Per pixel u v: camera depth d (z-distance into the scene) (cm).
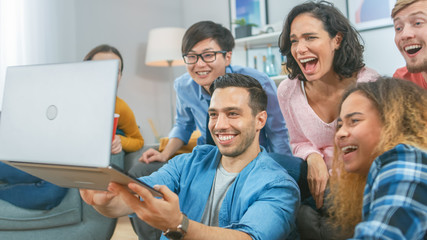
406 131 75
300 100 145
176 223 83
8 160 74
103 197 96
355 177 90
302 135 150
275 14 365
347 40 129
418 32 125
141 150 209
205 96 184
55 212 175
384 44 295
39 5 357
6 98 76
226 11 409
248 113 111
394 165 67
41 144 71
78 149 68
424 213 62
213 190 118
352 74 135
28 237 174
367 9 303
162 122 442
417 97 77
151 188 77
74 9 380
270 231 95
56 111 71
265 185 105
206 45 167
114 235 232
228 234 89
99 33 397
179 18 461
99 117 68
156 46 394
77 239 178
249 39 357
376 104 78
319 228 103
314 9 129
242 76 113
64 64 72
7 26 340
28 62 350
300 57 132
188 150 212
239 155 114
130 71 418
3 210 172
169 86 448
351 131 80
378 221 63
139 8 426
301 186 118
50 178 85
